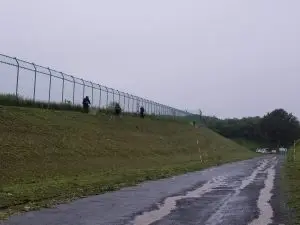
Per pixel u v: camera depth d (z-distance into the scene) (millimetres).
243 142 158125
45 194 18797
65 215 14508
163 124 81562
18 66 44969
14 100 44188
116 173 30094
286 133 164875
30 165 27062
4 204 15969
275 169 40469
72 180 24156
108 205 16859
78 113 52750
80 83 58094
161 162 44875
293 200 17906
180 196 19922
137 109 80125
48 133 37188
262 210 15617
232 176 32125
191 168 39844
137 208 16156
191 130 94750
